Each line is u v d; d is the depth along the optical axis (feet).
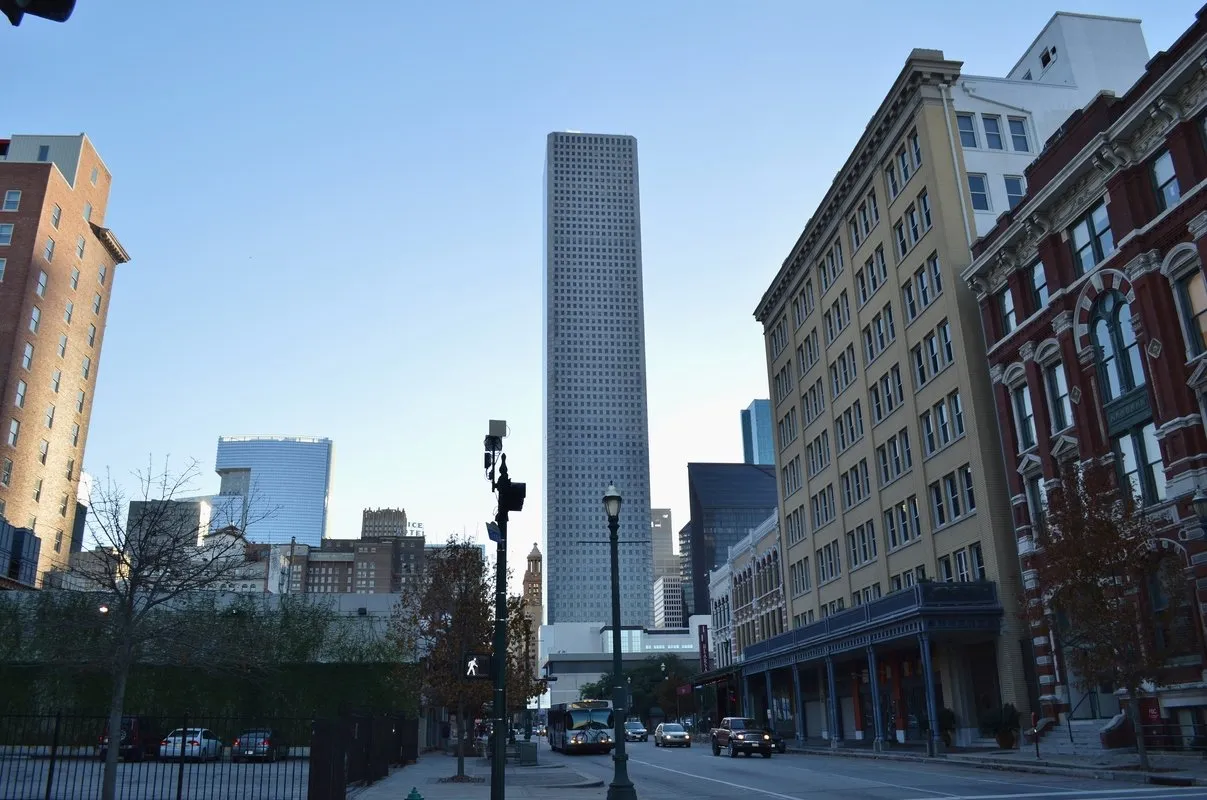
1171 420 90.38
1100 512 82.53
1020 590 114.21
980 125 148.25
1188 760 81.92
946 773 89.45
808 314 199.00
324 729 58.65
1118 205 98.94
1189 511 87.81
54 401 277.44
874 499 161.38
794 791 73.82
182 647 61.57
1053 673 110.22
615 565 64.13
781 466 213.66
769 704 181.57
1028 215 113.19
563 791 82.53
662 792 76.64
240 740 96.73
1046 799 58.59
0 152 299.17
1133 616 77.87
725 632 269.03
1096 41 162.20
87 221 302.86
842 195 176.86
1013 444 120.67
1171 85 90.48
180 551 66.95
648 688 465.47
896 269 153.58
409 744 137.39
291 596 170.19
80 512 301.02
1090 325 104.73
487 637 111.86
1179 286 91.86
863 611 136.15
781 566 212.23
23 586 212.84
